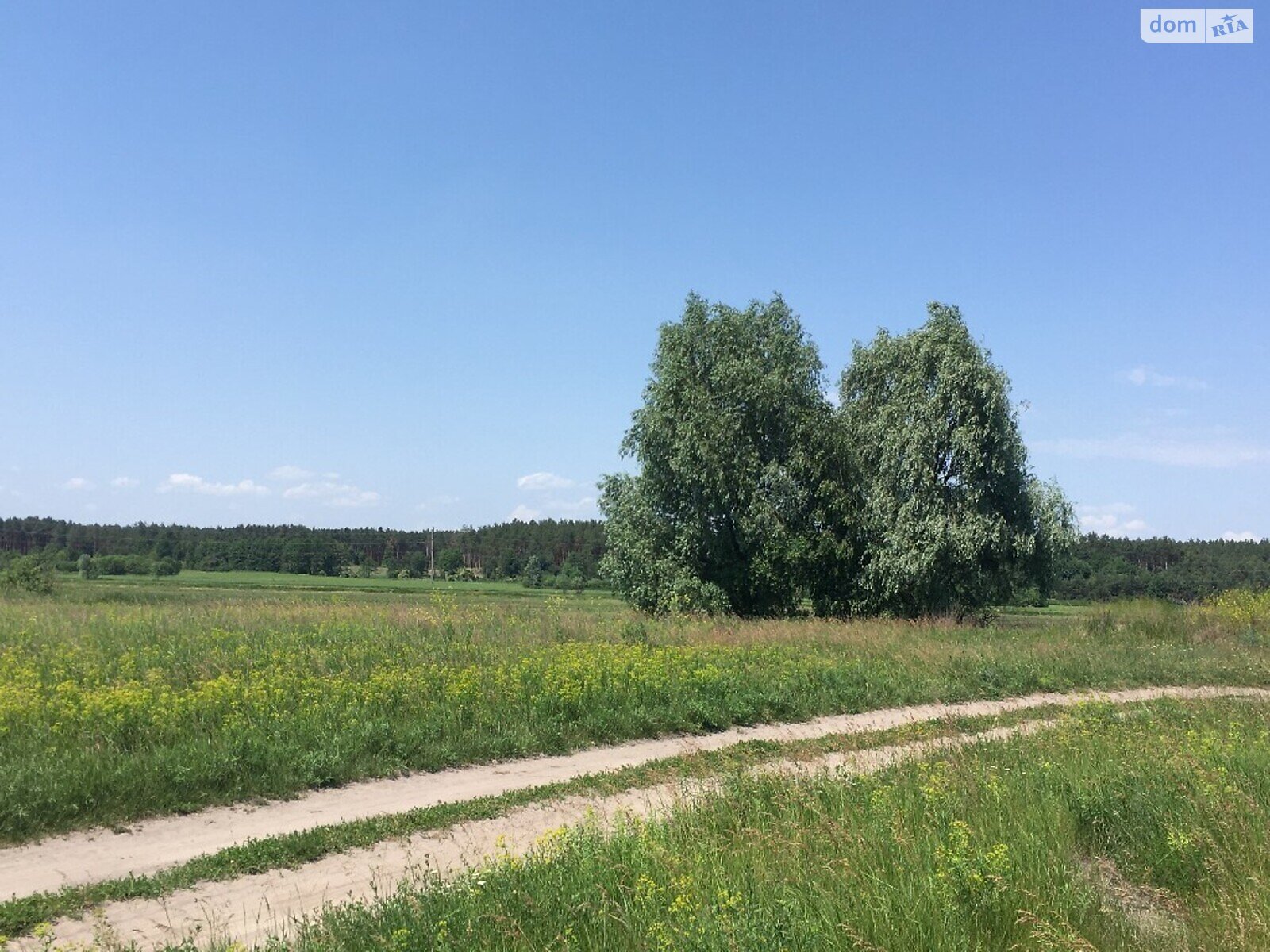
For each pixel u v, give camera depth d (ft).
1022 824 21.54
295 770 30.01
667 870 18.26
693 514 108.99
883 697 48.47
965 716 44.39
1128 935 16.53
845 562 110.52
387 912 17.58
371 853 23.91
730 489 107.45
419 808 27.71
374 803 28.35
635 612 99.30
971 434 102.27
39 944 17.95
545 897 17.49
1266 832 21.49
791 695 46.14
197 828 25.45
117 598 112.88
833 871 18.42
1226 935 16.31
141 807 26.27
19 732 30.50
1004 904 16.65
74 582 187.83
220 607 74.95
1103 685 56.29
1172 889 19.43
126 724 32.04
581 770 33.06
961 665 57.11
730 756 34.53
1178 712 44.24
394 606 76.02
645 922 15.98
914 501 104.78
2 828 23.88
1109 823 22.62
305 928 17.46
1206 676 60.95
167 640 51.52
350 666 44.65
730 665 52.34
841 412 117.60
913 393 107.45
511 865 19.34
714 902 16.12
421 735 34.30
